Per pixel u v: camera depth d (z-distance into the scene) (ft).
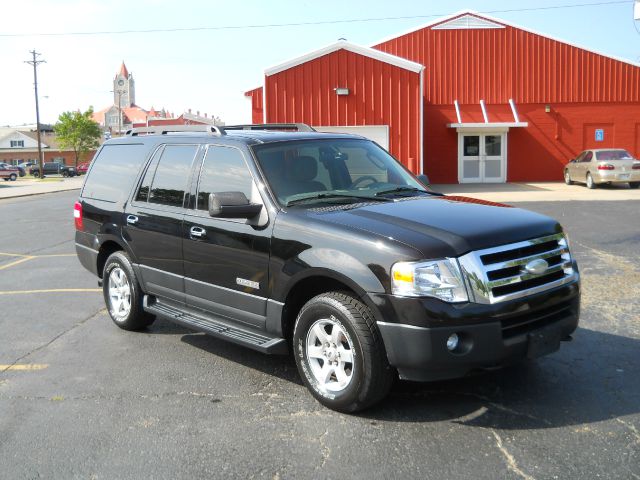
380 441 12.40
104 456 12.18
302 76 77.20
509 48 91.86
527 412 13.56
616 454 11.59
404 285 12.39
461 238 12.80
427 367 12.40
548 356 17.04
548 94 92.22
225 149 16.96
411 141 76.74
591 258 30.60
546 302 13.34
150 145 19.90
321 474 11.23
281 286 14.57
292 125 20.79
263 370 16.88
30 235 48.34
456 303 12.37
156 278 18.88
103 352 18.71
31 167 249.34
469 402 14.17
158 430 13.28
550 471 11.05
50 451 12.44
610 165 73.41
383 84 76.54
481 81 92.32
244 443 12.54
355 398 13.24
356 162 17.58
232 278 15.98
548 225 14.24
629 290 24.09
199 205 17.21
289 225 14.56
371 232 13.25
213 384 15.88
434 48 92.22
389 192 16.74
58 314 23.43
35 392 15.62
